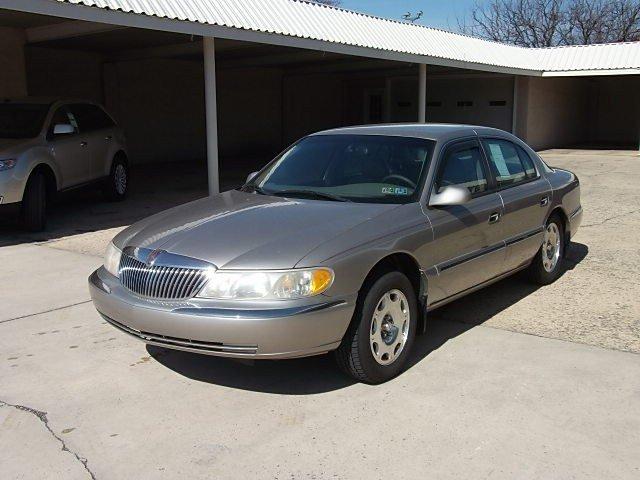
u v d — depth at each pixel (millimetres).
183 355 4680
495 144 5637
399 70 24969
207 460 3318
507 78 24562
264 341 3617
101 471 3242
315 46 13492
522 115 24391
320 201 4676
